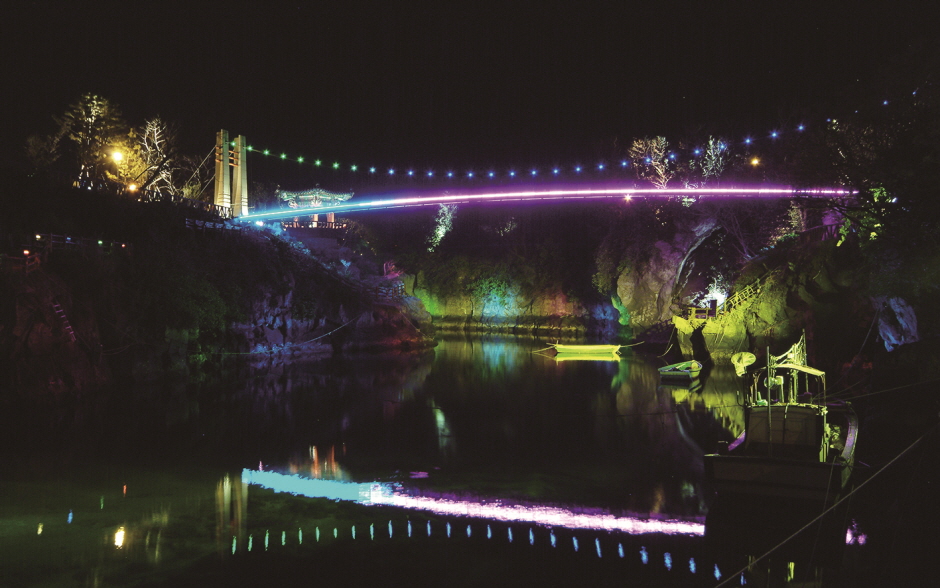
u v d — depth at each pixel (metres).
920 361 22.30
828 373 31.88
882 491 15.34
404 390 33.16
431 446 21.38
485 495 16.30
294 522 14.31
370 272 64.06
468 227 89.62
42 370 25.44
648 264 58.41
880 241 25.14
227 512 14.93
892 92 22.75
